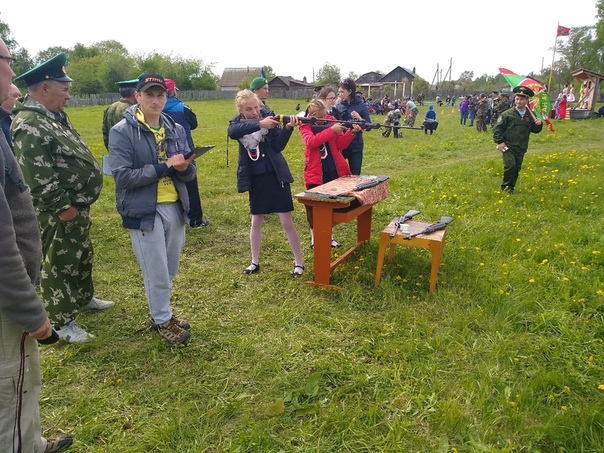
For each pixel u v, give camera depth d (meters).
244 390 3.00
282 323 3.77
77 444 2.57
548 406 2.75
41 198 3.12
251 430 2.63
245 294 4.31
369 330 3.60
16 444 1.84
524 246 5.07
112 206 7.29
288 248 5.46
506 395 2.77
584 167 9.48
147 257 3.34
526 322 3.64
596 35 56.97
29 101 3.17
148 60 66.06
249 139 4.30
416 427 2.64
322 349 3.40
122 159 3.14
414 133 19.70
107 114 5.39
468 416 2.68
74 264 3.47
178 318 3.90
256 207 4.52
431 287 4.09
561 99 24.47
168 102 5.72
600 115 25.17
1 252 1.59
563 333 3.43
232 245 5.61
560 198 7.09
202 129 21.80
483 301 3.90
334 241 5.44
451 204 7.02
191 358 3.34
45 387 3.05
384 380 3.01
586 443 2.44
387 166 11.55
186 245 5.58
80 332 3.59
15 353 1.78
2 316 1.72
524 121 7.41
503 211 6.52
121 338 3.62
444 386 2.92
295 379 3.05
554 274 4.38
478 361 3.16
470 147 14.73
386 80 68.50
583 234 5.32
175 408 2.83
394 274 4.52
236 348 3.44
